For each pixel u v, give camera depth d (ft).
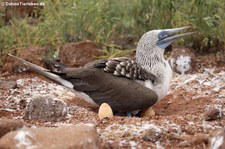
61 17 59.77
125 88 45.39
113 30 59.57
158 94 46.83
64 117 42.34
